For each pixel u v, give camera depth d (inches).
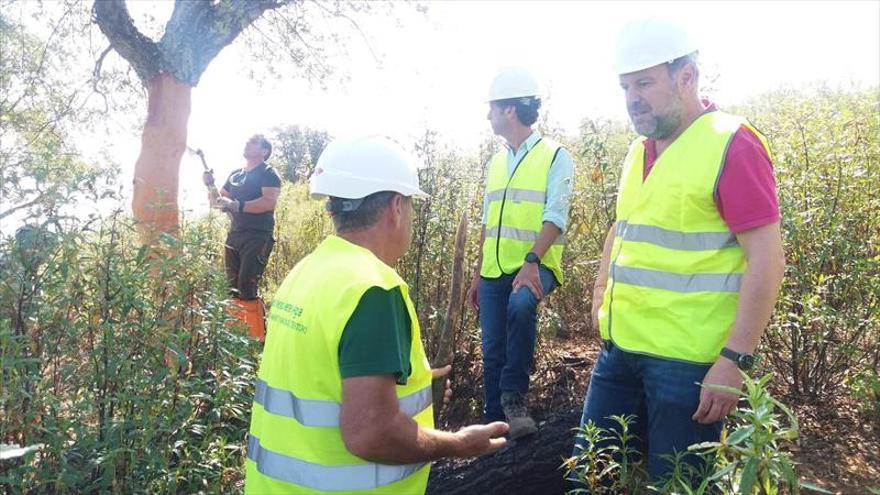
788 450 133.5
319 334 68.8
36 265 117.7
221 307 138.7
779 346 151.9
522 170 152.8
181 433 122.3
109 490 117.0
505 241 153.5
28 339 112.3
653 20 93.2
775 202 88.0
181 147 229.3
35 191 121.3
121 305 122.6
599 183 199.5
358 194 74.3
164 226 214.5
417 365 74.3
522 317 141.9
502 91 152.5
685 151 93.4
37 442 110.7
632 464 103.7
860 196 153.0
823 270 148.9
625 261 100.3
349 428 66.0
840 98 224.2
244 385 131.9
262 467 74.2
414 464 73.9
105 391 121.3
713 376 87.9
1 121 182.9
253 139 232.4
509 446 136.6
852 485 122.2
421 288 196.9
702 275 92.6
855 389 139.9
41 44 221.0
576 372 177.9
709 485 88.1
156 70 225.0
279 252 277.3
